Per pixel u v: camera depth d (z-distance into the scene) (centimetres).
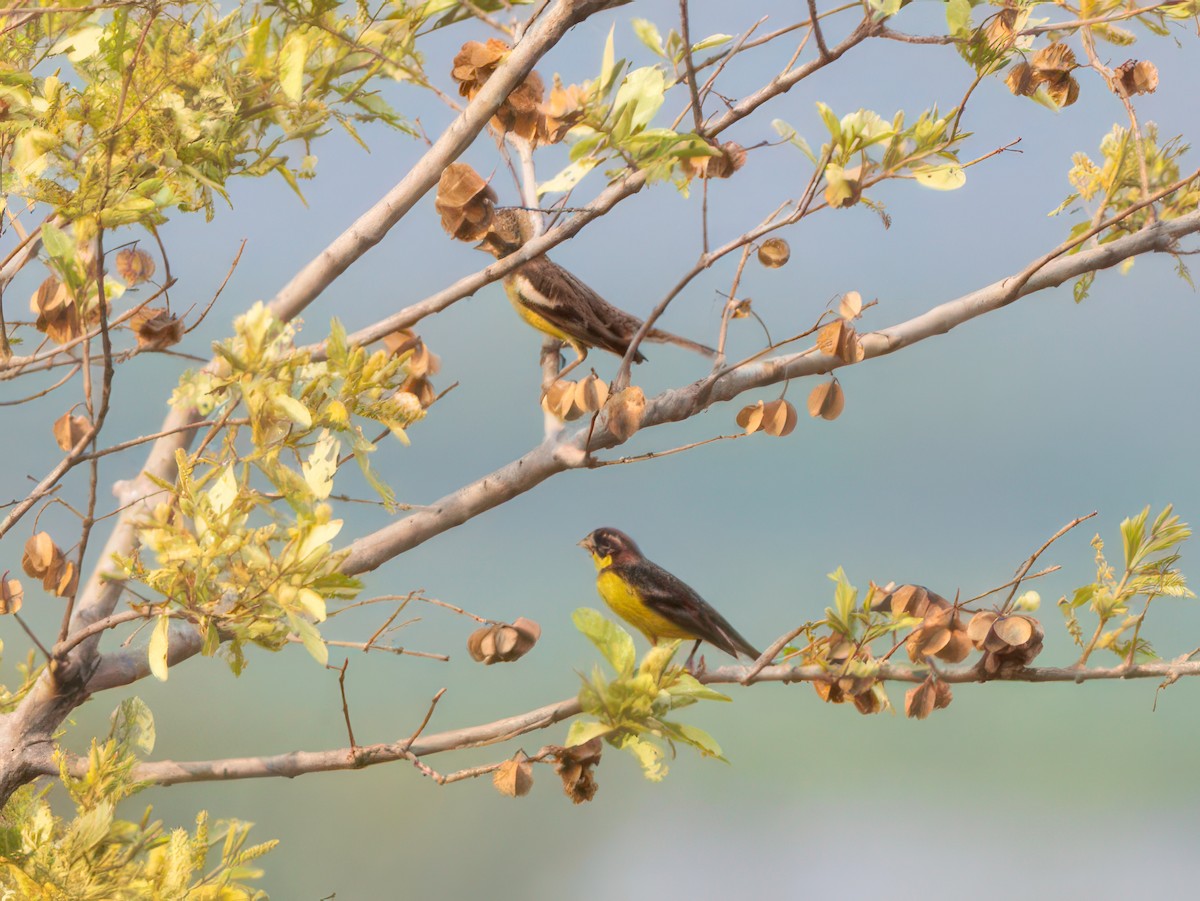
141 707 759
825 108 734
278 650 659
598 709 667
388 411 678
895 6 723
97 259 657
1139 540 830
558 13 742
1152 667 829
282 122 784
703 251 775
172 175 726
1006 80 903
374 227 765
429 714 714
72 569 727
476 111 754
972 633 821
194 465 640
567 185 726
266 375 632
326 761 723
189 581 636
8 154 707
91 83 743
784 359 887
